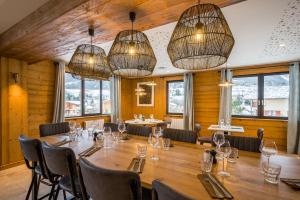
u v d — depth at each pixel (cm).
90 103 610
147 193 160
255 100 561
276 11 225
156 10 183
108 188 106
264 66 536
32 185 230
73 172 157
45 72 458
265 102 546
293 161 166
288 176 133
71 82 547
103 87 659
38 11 218
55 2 195
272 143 182
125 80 776
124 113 768
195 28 129
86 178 117
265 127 536
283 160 169
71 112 546
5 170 344
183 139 242
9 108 354
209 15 129
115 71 197
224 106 576
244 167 149
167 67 580
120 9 180
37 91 439
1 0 200
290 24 263
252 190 111
